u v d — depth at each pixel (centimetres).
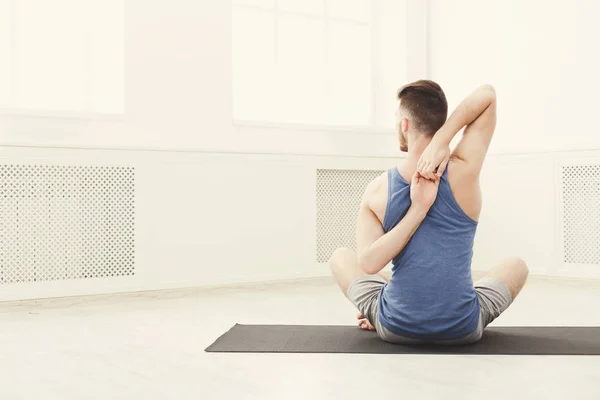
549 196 377
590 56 365
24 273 314
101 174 330
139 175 338
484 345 198
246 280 366
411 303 188
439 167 178
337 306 290
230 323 248
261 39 407
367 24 445
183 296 327
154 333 229
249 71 404
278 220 376
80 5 349
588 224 363
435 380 160
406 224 181
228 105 368
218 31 364
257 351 195
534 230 384
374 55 446
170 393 152
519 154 389
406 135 187
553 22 381
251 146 376
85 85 350
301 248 383
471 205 185
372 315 203
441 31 434
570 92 374
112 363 183
